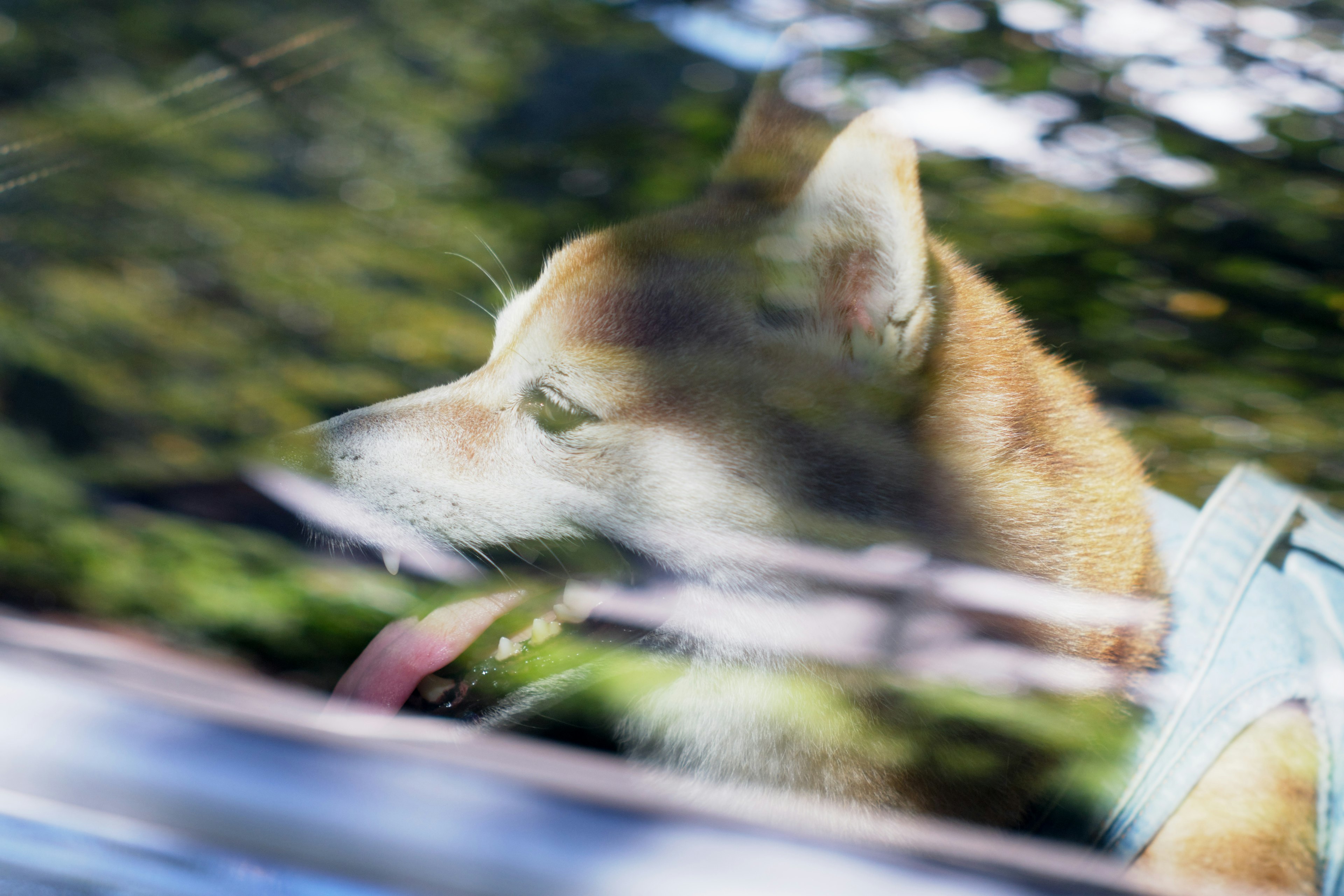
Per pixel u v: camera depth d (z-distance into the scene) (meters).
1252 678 1.35
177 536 1.65
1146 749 1.32
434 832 0.81
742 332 1.62
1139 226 1.84
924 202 1.80
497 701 1.60
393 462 1.70
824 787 1.41
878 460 1.52
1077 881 0.92
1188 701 1.35
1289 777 1.32
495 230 2.43
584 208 2.44
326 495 1.71
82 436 1.80
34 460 1.74
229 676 1.24
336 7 2.72
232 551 1.64
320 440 1.78
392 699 1.57
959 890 0.82
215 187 2.34
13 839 0.81
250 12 2.66
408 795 0.83
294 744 0.87
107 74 2.41
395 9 2.74
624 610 1.64
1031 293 1.79
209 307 2.12
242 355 2.04
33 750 0.84
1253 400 1.70
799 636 1.48
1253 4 1.91
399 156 2.60
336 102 2.62
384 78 2.67
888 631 1.43
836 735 1.40
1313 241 1.80
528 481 1.68
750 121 1.94
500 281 2.31
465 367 2.18
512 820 0.81
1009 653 1.39
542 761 1.14
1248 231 1.84
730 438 1.54
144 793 0.83
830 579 1.48
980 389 1.59
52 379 1.86
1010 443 1.57
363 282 2.29
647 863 0.79
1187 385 1.72
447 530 1.70
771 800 1.41
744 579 1.52
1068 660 1.39
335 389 2.06
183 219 2.26
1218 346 1.74
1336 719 1.35
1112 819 1.29
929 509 1.51
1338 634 1.45
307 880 0.79
